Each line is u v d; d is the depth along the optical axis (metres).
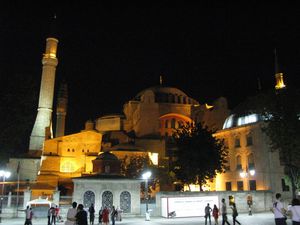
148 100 90.56
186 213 39.00
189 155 52.19
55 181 70.75
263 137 55.62
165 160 76.94
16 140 47.50
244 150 58.94
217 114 87.56
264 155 54.78
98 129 102.12
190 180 52.34
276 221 15.88
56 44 93.94
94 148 80.06
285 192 53.03
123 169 67.69
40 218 36.28
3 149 47.09
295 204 14.39
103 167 54.19
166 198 39.25
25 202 40.81
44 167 75.19
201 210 39.47
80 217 13.99
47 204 36.81
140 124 88.69
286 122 41.34
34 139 84.94
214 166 52.50
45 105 88.44
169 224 30.41
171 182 68.56
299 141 40.56
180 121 97.25
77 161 78.44
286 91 42.62
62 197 43.16
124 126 100.19
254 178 55.84
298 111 41.72
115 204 40.72
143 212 42.03
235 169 60.16
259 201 47.12
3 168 49.81
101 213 30.28
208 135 54.31
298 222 13.91
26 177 75.75
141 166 67.88
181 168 53.19
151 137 86.38
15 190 63.09
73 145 79.56
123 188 41.56
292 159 41.16
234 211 24.75
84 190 40.47
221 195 44.50
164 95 101.19
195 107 94.50
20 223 32.50
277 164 54.06
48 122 87.69
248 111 60.72
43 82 89.81
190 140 53.31
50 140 79.12
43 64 91.44
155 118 89.25
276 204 16.12
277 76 71.88
